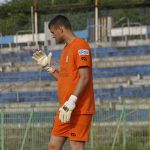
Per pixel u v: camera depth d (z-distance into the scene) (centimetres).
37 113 5409
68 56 1894
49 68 2127
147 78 8031
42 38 9400
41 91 8144
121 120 5431
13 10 10225
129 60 8444
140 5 9956
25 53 9081
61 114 1816
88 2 9844
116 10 9838
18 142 5372
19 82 8506
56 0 10844
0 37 9612
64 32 1922
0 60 9081
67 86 1889
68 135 1886
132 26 9719
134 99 7300
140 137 5384
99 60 8562
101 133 5422
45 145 5300
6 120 5431
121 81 8031
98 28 9206
